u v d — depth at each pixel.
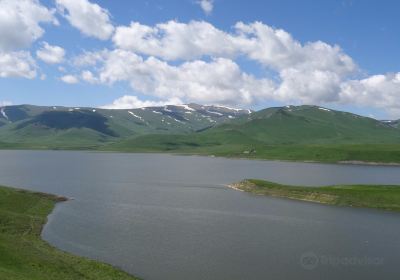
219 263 68.12
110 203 126.44
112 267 64.06
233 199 136.75
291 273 63.59
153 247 77.06
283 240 82.69
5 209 103.81
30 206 112.06
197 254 72.81
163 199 135.50
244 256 71.69
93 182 185.75
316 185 179.38
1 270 52.72
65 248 76.06
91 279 58.00
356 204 124.69
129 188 165.12
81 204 124.25
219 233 88.25
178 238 83.62
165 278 61.56
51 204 121.25
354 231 91.00
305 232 89.75
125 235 86.00
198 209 116.81
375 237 85.69
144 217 104.81
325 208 120.81
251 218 104.69
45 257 63.81
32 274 55.03
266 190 151.00
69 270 60.28
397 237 85.88
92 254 72.62
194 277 61.97
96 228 92.12
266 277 61.97
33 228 88.62
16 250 63.88
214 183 184.00
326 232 89.81
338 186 147.00
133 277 60.81
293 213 112.19
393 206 120.12
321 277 62.06
